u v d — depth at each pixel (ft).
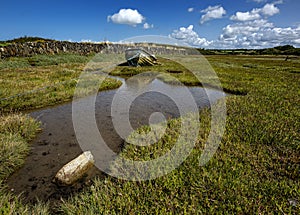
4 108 31.83
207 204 12.78
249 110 29.91
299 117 26.91
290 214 11.83
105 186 14.29
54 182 15.80
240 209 12.21
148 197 13.37
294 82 55.67
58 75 57.52
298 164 16.84
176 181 14.76
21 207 12.28
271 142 20.67
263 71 83.15
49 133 24.77
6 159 17.15
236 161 17.19
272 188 13.85
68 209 12.37
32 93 38.29
